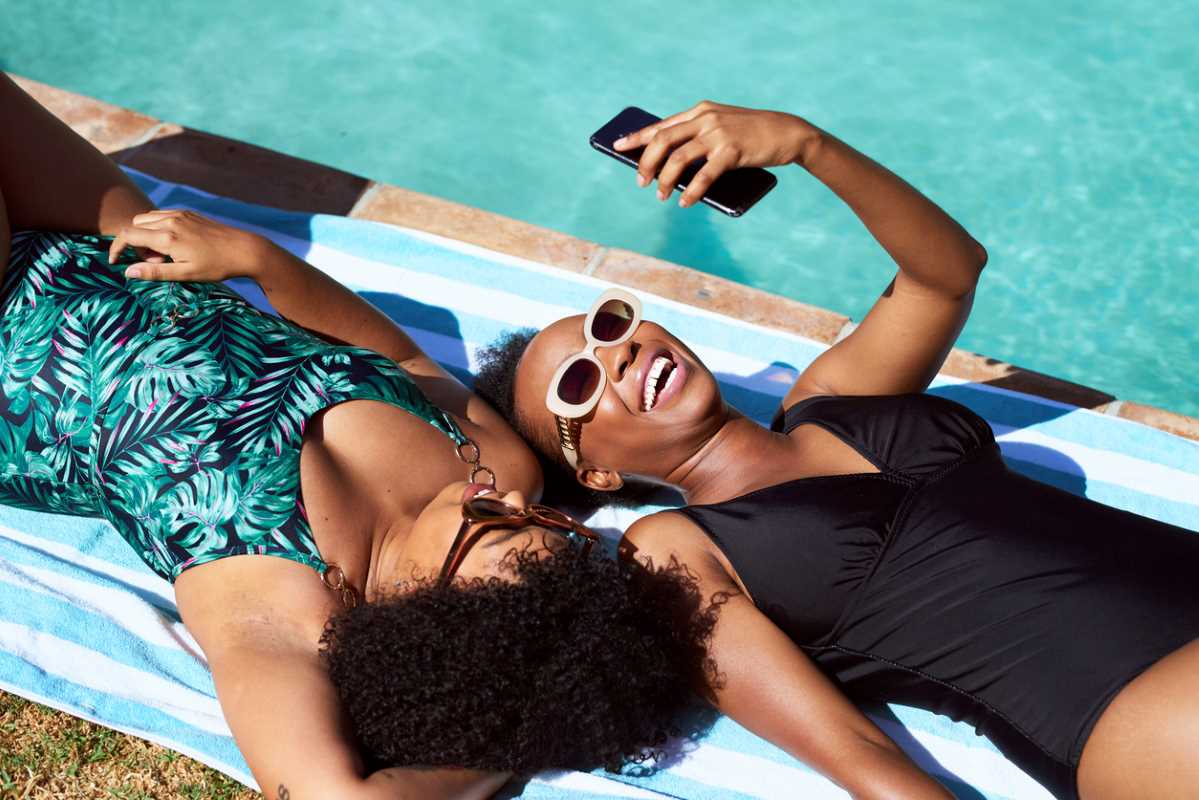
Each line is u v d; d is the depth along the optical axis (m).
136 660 2.85
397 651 2.30
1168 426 3.55
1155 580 2.40
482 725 2.31
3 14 5.99
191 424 2.54
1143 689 2.29
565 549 2.40
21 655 2.82
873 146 5.32
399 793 2.27
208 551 2.48
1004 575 2.50
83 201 2.97
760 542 2.66
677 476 2.96
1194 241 4.92
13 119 2.91
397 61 5.85
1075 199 5.08
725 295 3.88
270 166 4.26
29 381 2.63
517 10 6.09
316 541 2.50
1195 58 5.64
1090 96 5.49
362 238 3.90
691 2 6.11
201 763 2.76
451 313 3.73
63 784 2.73
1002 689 2.47
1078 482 3.36
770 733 2.55
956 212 5.04
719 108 2.51
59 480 2.64
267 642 2.42
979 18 5.90
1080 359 4.49
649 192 5.28
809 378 3.11
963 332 4.59
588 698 2.34
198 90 5.67
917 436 2.76
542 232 4.08
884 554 2.62
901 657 2.61
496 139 5.48
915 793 2.37
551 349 2.94
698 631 2.58
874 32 5.87
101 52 5.83
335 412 2.63
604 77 5.73
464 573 2.39
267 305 3.76
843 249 4.98
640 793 2.65
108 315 2.67
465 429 2.90
